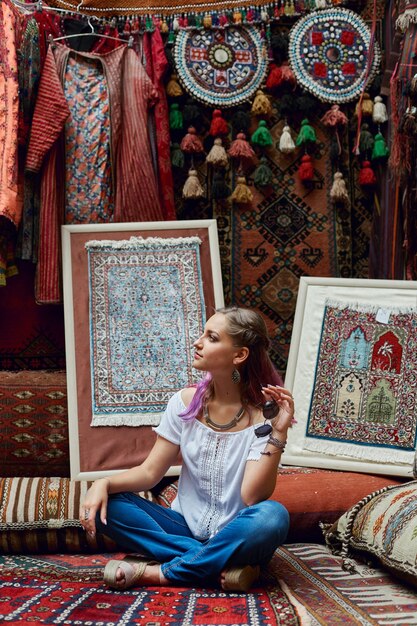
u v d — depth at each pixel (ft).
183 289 12.22
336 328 12.13
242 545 7.57
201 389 8.55
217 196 13.70
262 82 13.87
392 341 11.84
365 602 7.36
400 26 12.59
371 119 14.26
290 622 6.57
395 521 8.50
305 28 13.88
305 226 13.96
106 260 12.22
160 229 12.50
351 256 13.99
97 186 12.77
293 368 12.14
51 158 12.43
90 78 12.93
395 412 11.55
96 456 11.21
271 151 14.01
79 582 8.13
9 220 11.82
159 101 13.21
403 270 13.24
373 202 14.21
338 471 11.49
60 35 13.07
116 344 11.82
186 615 6.83
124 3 13.37
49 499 10.15
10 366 13.25
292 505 10.25
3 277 12.30
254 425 8.34
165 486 11.50
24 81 12.39
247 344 8.32
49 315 13.37
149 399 11.62
